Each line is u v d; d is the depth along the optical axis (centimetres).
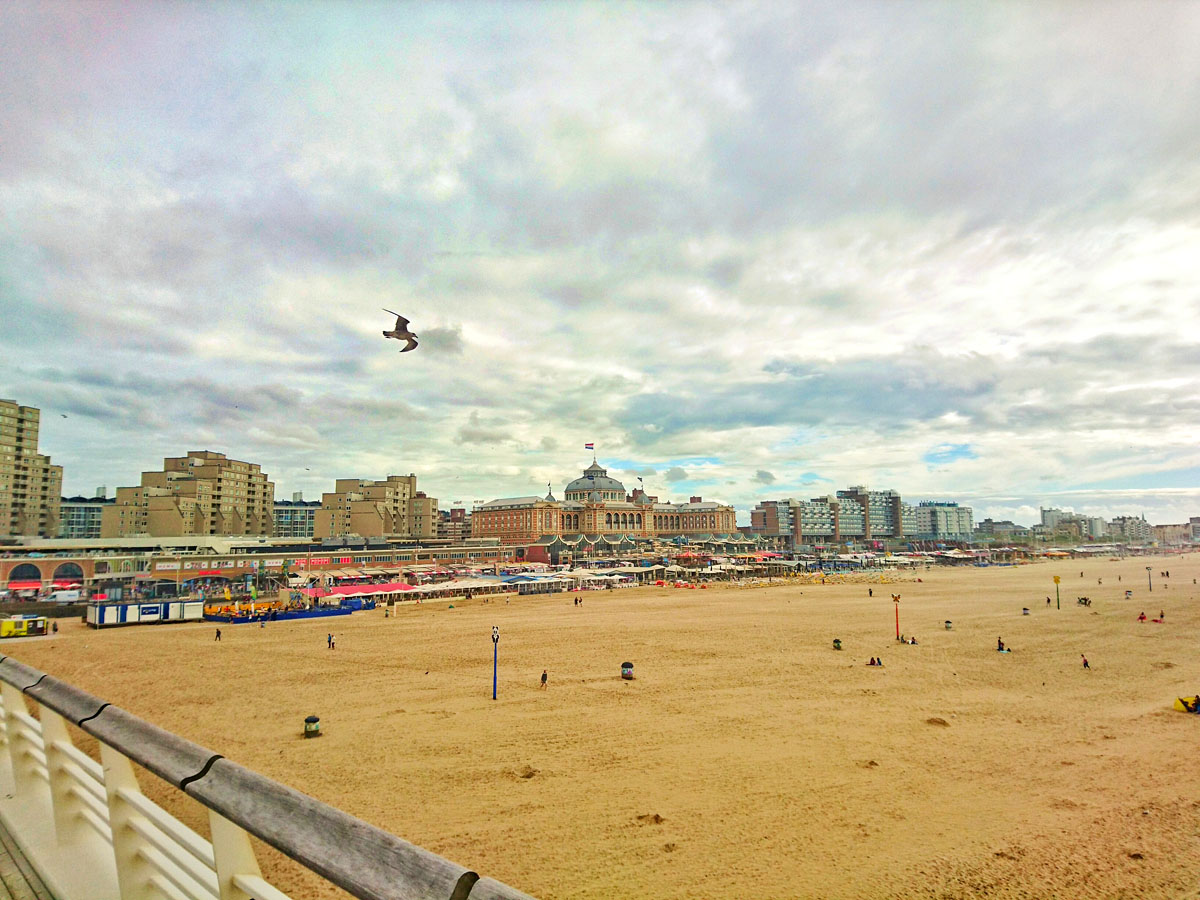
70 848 675
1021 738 3484
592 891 2100
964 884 2122
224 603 10131
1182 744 3362
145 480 18000
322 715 4006
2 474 13562
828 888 2108
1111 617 8500
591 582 14738
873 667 5319
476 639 7006
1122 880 2141
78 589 10756
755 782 2919
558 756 3256
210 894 481
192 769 462
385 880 311
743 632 7362
